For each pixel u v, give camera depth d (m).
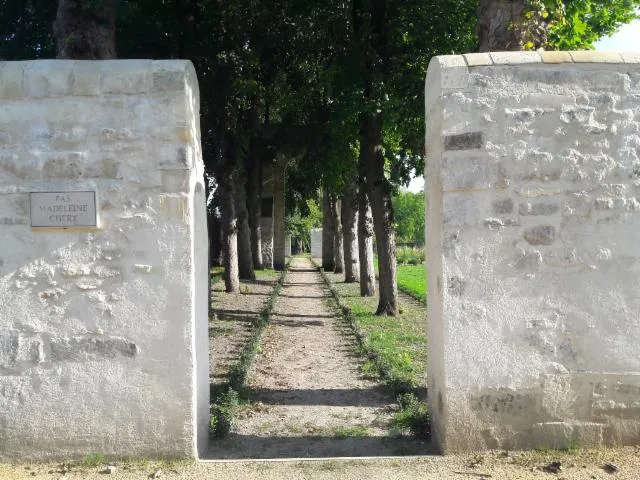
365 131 13.63
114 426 4.79
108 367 4.78
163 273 4.79
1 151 4.78
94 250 4.80
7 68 4.79
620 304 4.88
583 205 4.87
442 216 4.88
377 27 12.31
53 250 4.80
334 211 30.56
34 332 4.79
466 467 4.62
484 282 4.85
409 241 68.88
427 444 5.42
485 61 4.87
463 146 4.85
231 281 18.95
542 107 4.86
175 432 4.80
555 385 4.85
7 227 4.79
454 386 4.84
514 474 4.50
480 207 4.86
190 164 4.83
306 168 22.80
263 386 7.94
